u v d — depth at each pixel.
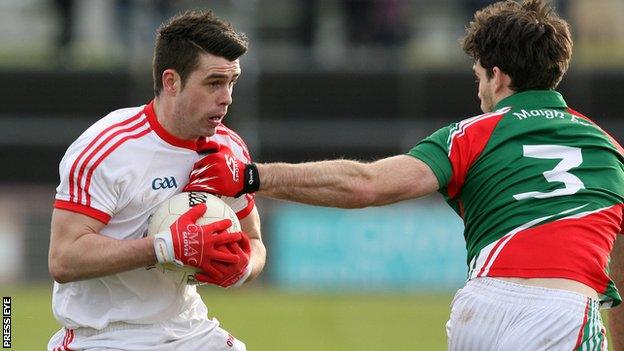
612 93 63.75
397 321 50.34
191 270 18.83
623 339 21.14
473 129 18.91
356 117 64.19
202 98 18.75
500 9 19.73
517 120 18.94
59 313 20.11
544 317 17.78
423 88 64.19
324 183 18.64
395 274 60.88
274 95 63.72
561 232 18.20
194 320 20.81
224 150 19.38
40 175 63.31
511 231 18.33
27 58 64.81
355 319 51.00
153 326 20.12
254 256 20.78
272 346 43.31
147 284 19.83
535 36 19.16
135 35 64.12
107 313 19.88
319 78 63.94
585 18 67.19
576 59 64.19
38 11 69.50
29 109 63.38
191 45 18.56
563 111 19.31
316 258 61.09
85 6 65.00
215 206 18.91
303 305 55.62
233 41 18.69
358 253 61.00
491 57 19.44
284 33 64.25
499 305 18.06
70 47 64.81
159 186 19.23
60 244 18.75
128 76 63.56
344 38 65.00
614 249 20.38
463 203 19.09
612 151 19.19
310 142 63.94
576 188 18.45
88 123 63.59
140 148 19.06
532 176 18.50
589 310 17.94
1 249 61.31
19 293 57.22
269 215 61.06
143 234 19.47
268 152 63.88
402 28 65.38
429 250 60.94
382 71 64.19
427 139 19.02
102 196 18.86
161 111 19.17
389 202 18.72
